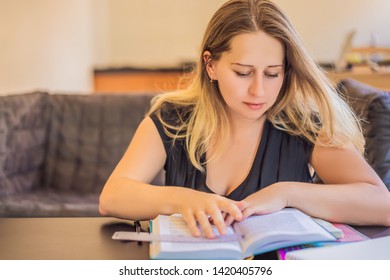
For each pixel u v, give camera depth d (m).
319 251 0.85
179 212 1.01
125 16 5.18
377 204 1.05
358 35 5.25
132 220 1.09
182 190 1.05
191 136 1.24
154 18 5.21
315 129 1.24
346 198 1.05
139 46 5.25
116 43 5.23
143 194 1.08
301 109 1.25
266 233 0.87
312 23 5.25
